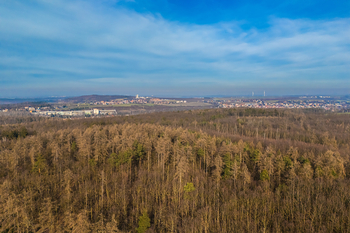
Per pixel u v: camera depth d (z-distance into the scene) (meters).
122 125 152.00
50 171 75.62
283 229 54.53
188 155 85.38
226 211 58.25
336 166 72.56
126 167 83.00
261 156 81.94
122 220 58.28
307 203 60.06
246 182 73.06
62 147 91.88
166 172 82.38
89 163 83.56
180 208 61.38
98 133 106.12
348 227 51.62
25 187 64.69
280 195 67.00
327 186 66.25
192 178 76.12
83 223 45.53
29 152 83.12
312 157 81.31
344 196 61.09
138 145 89.19
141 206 62.25
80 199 62.94
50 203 53.88
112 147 93.44
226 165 76.31
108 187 70.94
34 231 49.94
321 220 55.09
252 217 58.44
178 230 54.50
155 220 56.66
